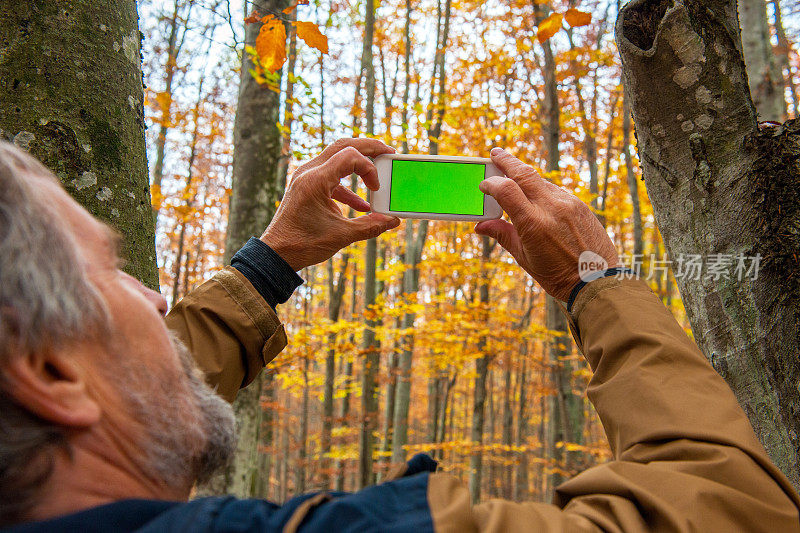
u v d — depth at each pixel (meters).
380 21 10.61
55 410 0.46
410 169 1.23
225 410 0.64
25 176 0.50
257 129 4.14
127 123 1.19
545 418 19.06
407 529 0.48
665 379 0.67
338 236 1.04
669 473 0.58
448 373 11.62
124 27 1.23
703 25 1.19
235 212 4.13
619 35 1.25
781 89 3.92
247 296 0.95
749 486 0.57
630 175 7.57
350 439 10.75
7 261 0.44
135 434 0.52
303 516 0.50
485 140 8.53
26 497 0.46
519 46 8.49
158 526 0.45
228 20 2.78
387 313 7.17
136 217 1.17
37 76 1.08
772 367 1.13
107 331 0.51
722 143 1.19
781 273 1.13
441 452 12.00
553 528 0.52
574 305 0.84
